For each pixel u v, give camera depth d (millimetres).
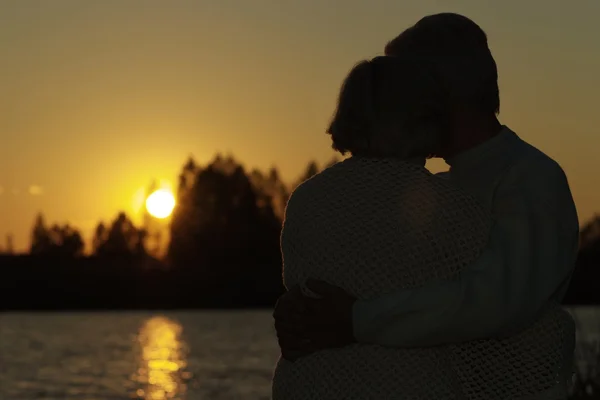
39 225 128250
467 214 2373
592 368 9906
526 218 2449
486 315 2289
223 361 31109
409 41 2838
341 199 2404
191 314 91812
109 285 115125
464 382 2609
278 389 2459
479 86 2762
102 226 121812
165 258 115312
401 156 2447
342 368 2340
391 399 2301
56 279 115625
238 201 114000
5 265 116562
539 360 2568
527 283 2344
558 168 2617
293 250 2459
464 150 2760
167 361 31531
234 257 113125
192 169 114688
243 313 93312
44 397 21500
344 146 2500
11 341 45000
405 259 2322
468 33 2809
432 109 2451
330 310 2328
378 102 2455
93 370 28359
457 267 2344
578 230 2539
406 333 2281
